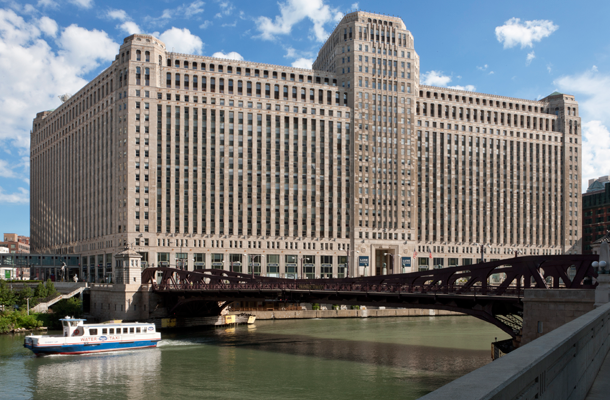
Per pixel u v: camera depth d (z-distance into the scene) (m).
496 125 196.62
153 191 153.50
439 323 125.69
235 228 160.50
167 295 110.94
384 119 178.25
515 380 7.43
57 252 198.88
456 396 6.46
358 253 170.25
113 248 154.88
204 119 161.25
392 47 181.88
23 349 83.25
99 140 167.88
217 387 58.50
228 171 161.75
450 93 191.88
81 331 81.00
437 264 182.38
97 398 54.50
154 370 67.62
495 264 62.75
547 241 199.50
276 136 167.38
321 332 106.69
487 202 191.88
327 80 177.25
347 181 173.00
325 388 57.53
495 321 62.84
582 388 14.68
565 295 49.03
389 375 63.97
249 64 167.50
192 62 162.25
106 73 164.75
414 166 179.62
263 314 136.00
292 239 165.38
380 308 146.12
